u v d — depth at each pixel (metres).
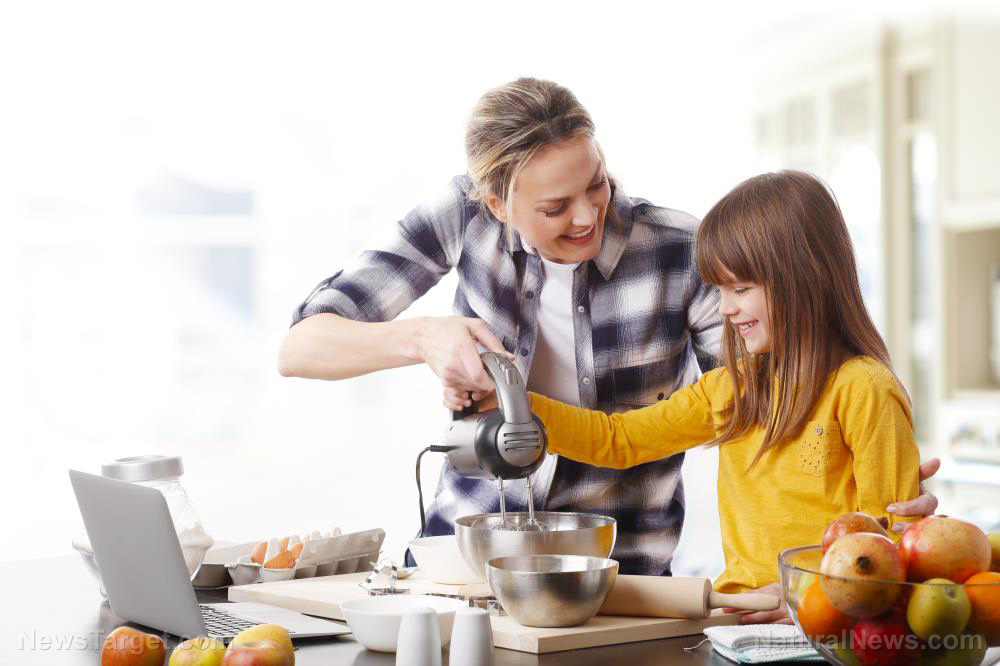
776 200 1.55
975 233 3.90
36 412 5.60
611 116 5.34
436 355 1.44
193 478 5.73
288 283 5.95
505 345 1.69
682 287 1.67
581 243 1.50
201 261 5.88
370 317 1.75
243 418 5.90
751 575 1.56
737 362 1.63
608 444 1.61
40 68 5.47
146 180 5.75
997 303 3.91
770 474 1.58
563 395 1.69
